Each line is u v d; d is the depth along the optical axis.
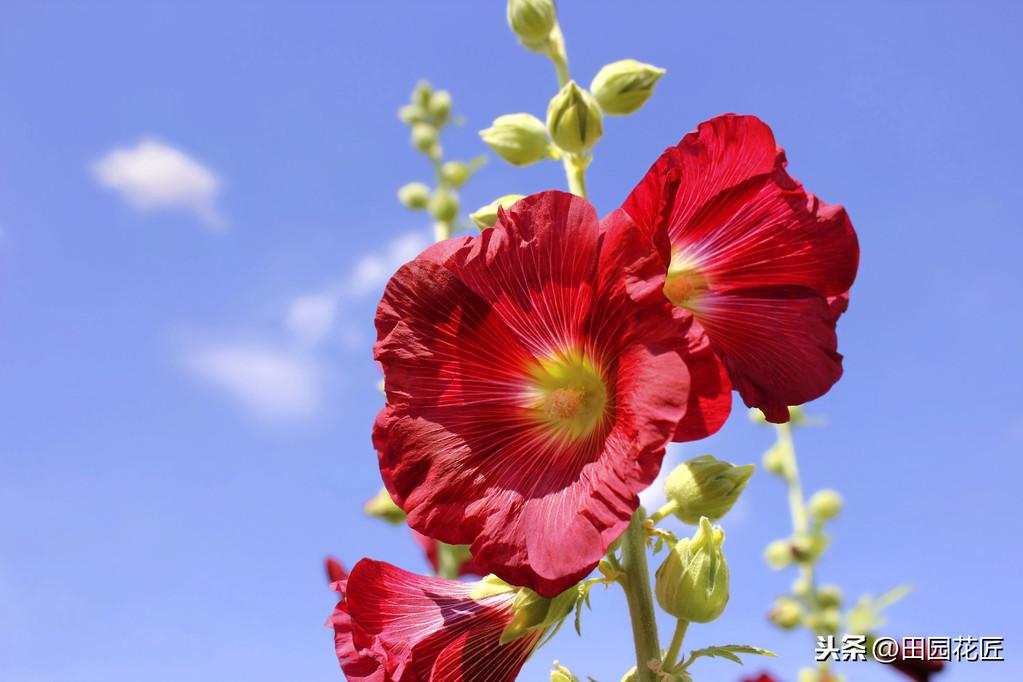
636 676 0.38
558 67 0.46
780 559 0.89
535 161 0.45
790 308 0.39
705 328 0.39
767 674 0.63
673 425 0.32
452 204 0.89
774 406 0.39
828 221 0.39
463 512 0.35
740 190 0.38
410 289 0.36
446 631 0.38
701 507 0.38
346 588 0.38
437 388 0.36
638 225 0.35
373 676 0.38
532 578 0.33
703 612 0.37
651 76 0.45
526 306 0.36
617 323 0.34
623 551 0.38
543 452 0.35
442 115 0.95
